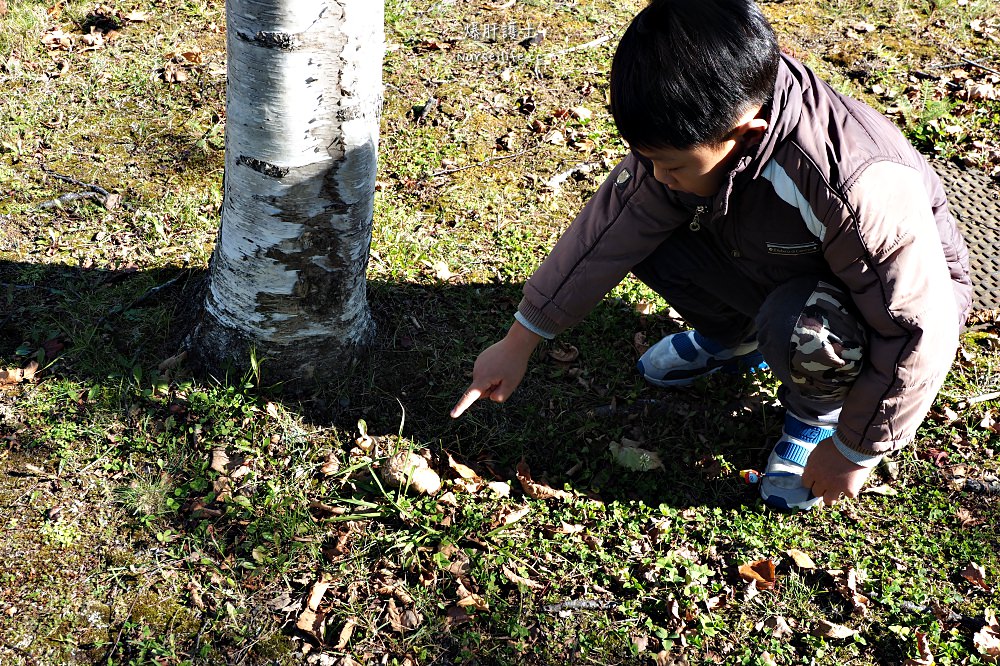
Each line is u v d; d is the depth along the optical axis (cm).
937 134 402
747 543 235
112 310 281
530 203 352
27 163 342
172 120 376
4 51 405
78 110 375
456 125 391
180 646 204
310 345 257
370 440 251
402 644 208
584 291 226
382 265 309
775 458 246
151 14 452
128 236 312
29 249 303
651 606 219
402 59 434
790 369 214
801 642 215
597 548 231
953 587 228
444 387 271
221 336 259
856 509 247
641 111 169
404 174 359
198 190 339
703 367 274
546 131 394
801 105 184
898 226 185
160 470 239
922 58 468
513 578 221
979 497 251
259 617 210
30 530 223
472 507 237
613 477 253
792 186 186
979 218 356
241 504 230
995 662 210
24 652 199
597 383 281
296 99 213
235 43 210
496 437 260
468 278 313
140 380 259
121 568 217
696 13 167
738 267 228
